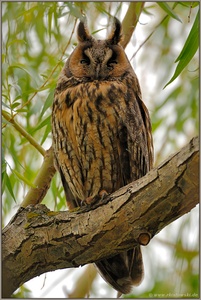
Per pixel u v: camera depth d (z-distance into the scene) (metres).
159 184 6.31
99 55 9.06
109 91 8.67
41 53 10.20
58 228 6.94
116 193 6.78
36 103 9.02
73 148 8.70
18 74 8.72
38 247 6.97
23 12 8.80
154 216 6.43
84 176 8.82
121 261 8.20
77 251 6.89
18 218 7.22
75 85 8.94
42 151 8.61
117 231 6.64
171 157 6.28
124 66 9.16
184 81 10.79
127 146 8.50
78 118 8.55
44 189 8.57
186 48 7.35
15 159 7.75
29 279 7.17
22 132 8.41
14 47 9.68
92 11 9.87
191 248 9.44
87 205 7.06
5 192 9.48
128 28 9.38
